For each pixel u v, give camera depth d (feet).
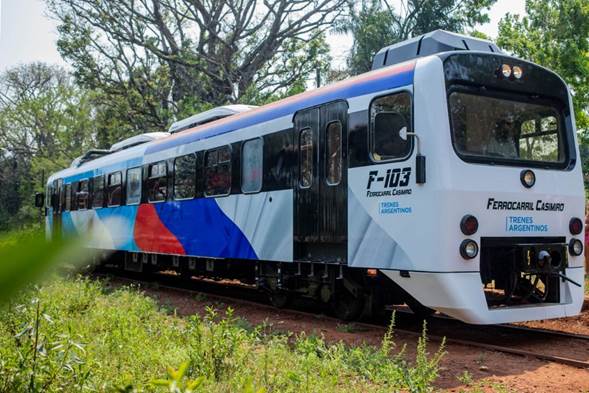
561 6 70.08
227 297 36.78
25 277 2.17
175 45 102.53
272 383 15.61
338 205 26.21
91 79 102.68
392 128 23.70
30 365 12.91
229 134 34.83
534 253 23.48
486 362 19.99
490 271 23.45
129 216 47.47
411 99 22.98
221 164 35.58
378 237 23.91
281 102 31.22
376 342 23.53
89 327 22.45
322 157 27.35
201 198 37.37
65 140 144.05
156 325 22.79
